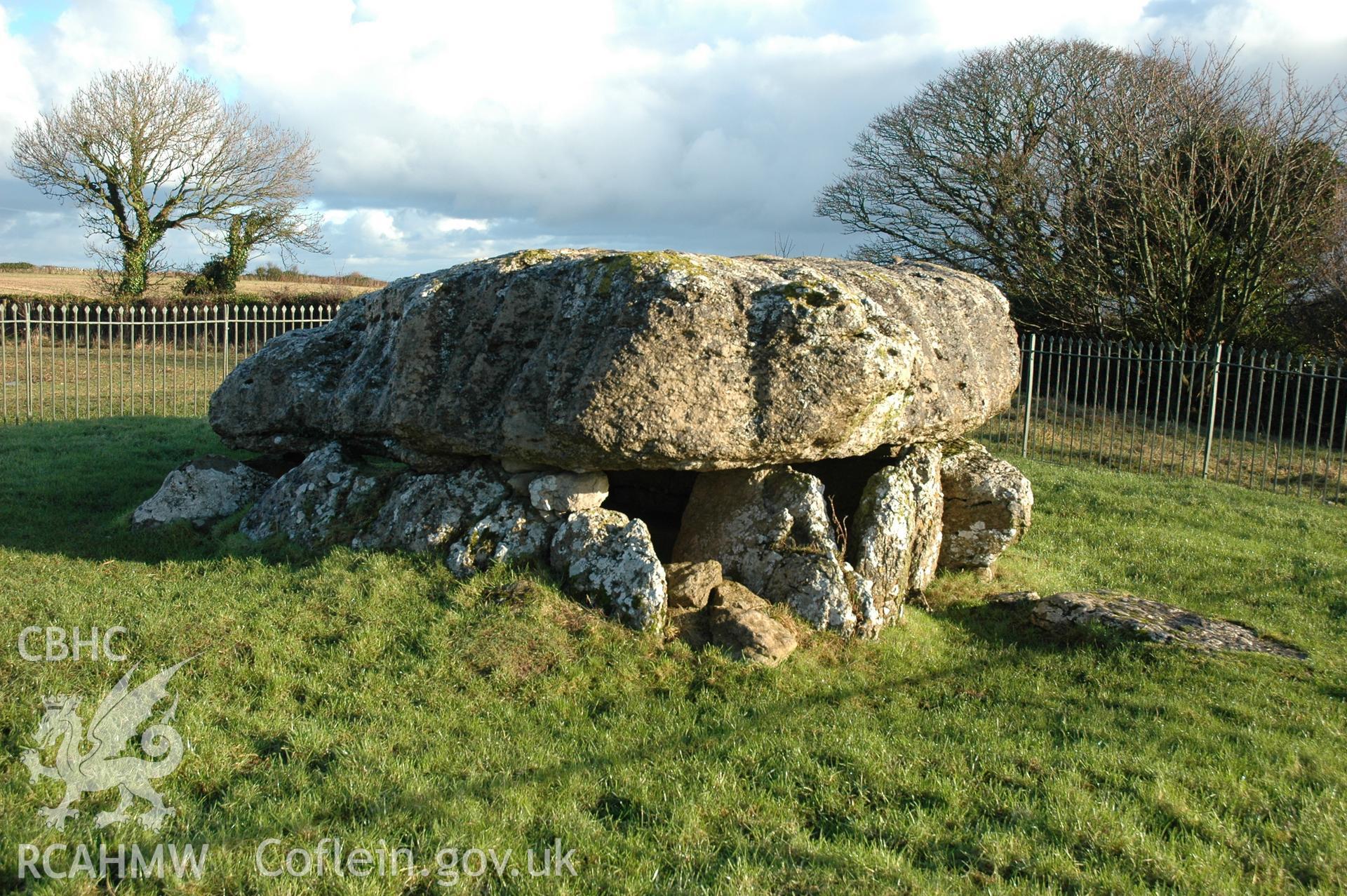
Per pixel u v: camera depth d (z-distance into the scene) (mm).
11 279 33250
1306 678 5855
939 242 22406
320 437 8305
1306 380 17391
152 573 6668
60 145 25625
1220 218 17656
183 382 18141
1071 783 4422
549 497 6488
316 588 6102
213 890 3447
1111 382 20000
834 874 3645
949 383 7609
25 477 9305
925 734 5012
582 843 3826
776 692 5391
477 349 6680
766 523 6559
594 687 5336
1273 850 3938
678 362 5859
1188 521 10141
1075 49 20469
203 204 27734
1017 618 6957
